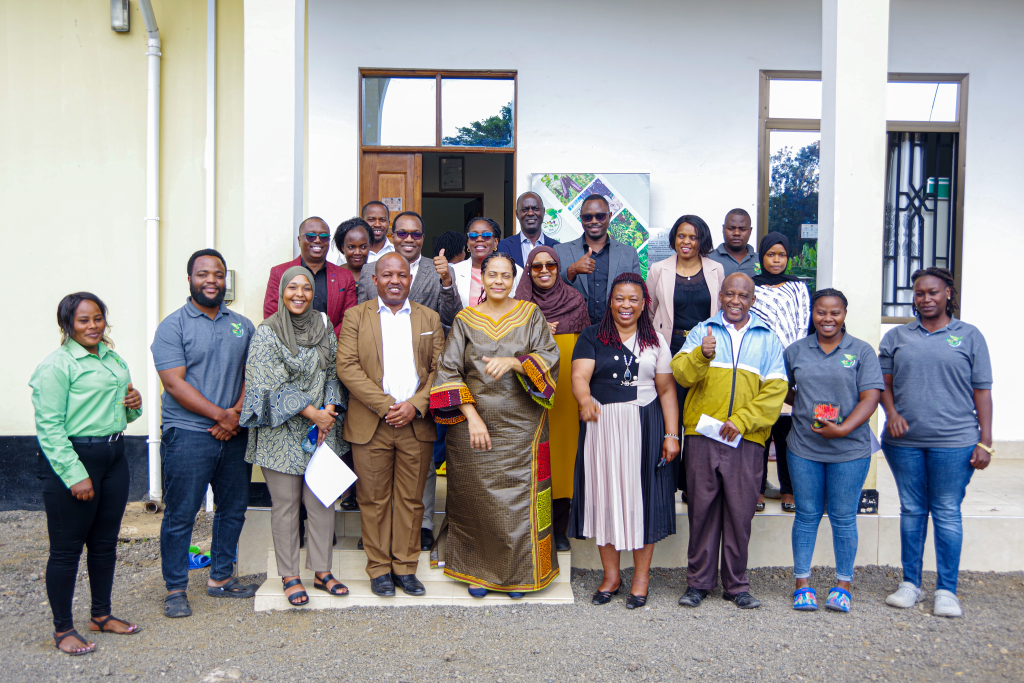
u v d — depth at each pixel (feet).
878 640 11.05
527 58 19.90
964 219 20.39
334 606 12.12
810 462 12.21
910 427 12.17
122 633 11.16
